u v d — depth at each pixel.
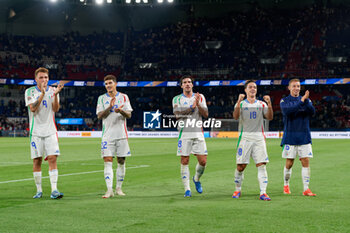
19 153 17.56
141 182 8.31
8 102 43.59
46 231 4.16
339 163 11.98
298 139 6.58
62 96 45.59
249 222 4.52
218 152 17.59
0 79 41.19
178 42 47.75
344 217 4.78
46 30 46.59
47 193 6.88
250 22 47.38
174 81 42.66
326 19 45.03
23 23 45.75
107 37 48.41
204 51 46.84
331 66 42.16
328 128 36.38
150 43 48.09
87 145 24.08
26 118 42.62
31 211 5.20
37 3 43.78
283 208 5.35
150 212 5.10
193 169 10.86
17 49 44.94
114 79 6.75
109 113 6.69
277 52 44.91
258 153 6.22
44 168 11.07
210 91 45.81
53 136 6.52
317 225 4.38
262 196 6.09
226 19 48.06
